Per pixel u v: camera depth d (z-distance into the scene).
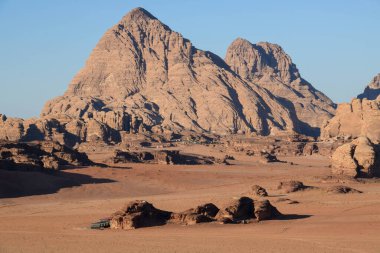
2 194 191.50
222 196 192.25
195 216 132.25
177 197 193.88
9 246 108.19
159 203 177.00
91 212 160.50
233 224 131.12
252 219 135.88
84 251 102.62
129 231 125.00
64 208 170.38
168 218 134.12
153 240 112.12
